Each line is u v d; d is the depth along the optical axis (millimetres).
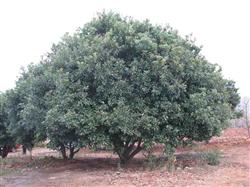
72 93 14688
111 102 14758
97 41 15406
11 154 33531
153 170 14609
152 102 15359
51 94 15555
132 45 15445
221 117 16172
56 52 17141
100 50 15148
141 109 14914
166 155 16703
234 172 13820
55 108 14531
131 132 14398
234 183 11594
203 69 16766
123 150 16703
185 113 15680
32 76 17156
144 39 15258
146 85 14898
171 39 16734
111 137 15602
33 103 16391
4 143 26750
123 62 15141
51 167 17906
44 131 16766
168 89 14922
